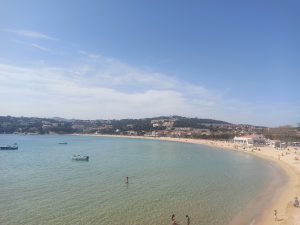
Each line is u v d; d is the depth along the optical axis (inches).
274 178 3319.4
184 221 1798.7
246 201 2255.2
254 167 4296.3
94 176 3238.2
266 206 2127.2
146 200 2229.3
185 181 3021.7
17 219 1766.7
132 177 3203.7
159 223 1752.0
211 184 2883.9
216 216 1897.1
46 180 2957.7
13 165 4156.0
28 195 2315.5
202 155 6146.7
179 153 6555.1
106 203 2130.9
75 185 2726.4
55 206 2033.7
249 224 1768.0
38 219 1772.9
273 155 6033.5
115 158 5275.6
